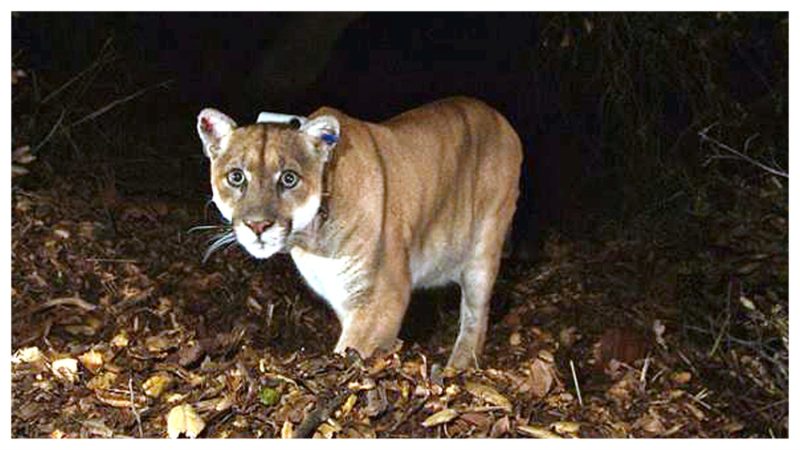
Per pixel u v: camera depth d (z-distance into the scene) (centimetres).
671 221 309
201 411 184
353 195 199
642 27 319
